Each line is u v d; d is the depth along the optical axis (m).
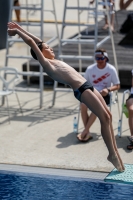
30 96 28.91
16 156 19.69
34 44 16.38
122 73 29.00
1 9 41.22
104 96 21.70
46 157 19.53
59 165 18.73
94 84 22.59
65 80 16.92
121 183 16.95
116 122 23.56
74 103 27.38
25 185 17.11
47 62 16.66
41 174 17.95
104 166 18.59
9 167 18.58
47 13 59.56
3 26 41.50
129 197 16.05
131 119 20.45
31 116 24.97
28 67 30.53
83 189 16.70
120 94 28.27
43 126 23.34
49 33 48.38
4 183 17.28
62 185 17.05
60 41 26.41
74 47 35.19
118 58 31.95
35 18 55.62
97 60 22.14
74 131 22.20
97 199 15.91
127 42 35.75
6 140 21.48
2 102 26.97
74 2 65.44
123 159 19.16
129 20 39.81
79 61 29.31
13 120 24.28
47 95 29.00
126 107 21.11
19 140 21.48
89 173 17.97
